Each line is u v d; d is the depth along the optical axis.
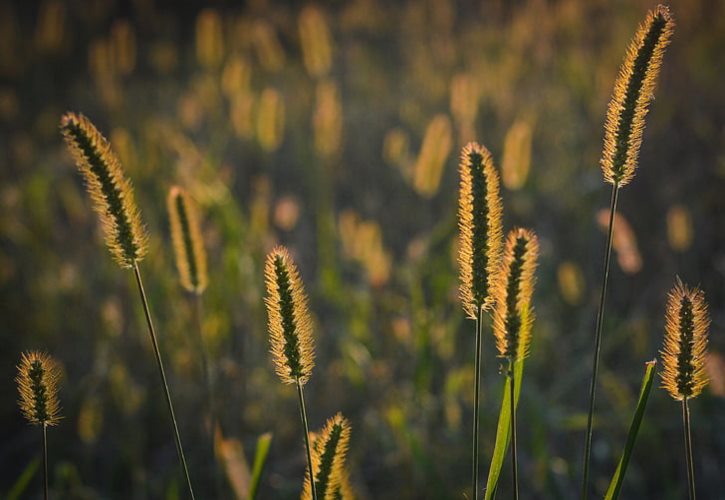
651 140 8.51
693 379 1.94
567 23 10.83
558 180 8.15
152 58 12.97
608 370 5.50
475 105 6.59
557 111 9.62
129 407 4.92
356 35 14.66
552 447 5.21
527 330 1.91
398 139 7.30
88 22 14.35
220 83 10.96
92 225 7.03
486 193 1.90
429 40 12.94
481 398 5.35
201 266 3.19
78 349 6.01
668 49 9.91
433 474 4.02
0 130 11.59
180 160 6.00
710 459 4.96
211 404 3.62
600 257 7.12
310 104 10.42
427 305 5.61
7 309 6.54
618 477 2.04
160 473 5.20
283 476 5.21
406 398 4.99
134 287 5.25
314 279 6.71
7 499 2.92
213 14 8.47
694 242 6.97
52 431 5.53
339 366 5.55
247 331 5.26
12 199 7.21
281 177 9.35
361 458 5.24
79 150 1.98
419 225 8.14
